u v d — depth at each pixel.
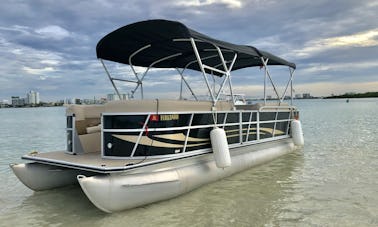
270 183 5.86
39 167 5.31
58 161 4.72
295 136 8.88
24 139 14.51
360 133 14.09
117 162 4.52
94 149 5.62
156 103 4.80
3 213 4.53
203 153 5.54
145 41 6.07
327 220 4.12
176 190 4.82
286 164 7.55
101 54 6.35
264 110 7.67
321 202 4.81
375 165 7.35
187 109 5.28
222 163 5.48
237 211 4.45
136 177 4.36
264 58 7.62
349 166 7.27
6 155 9.99
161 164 4.75
